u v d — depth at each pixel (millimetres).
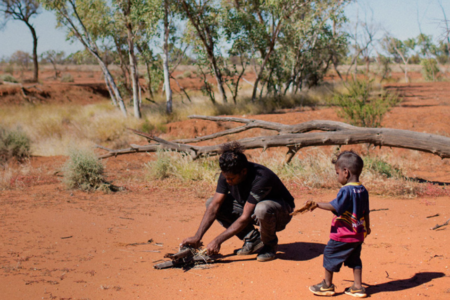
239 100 18219
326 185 7406
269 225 3643
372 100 10797
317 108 15875
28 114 18469
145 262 3871
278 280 3332
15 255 3996
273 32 16891
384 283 3178
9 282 3303
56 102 26500
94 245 4387
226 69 17656
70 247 4305
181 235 4785
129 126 14250
